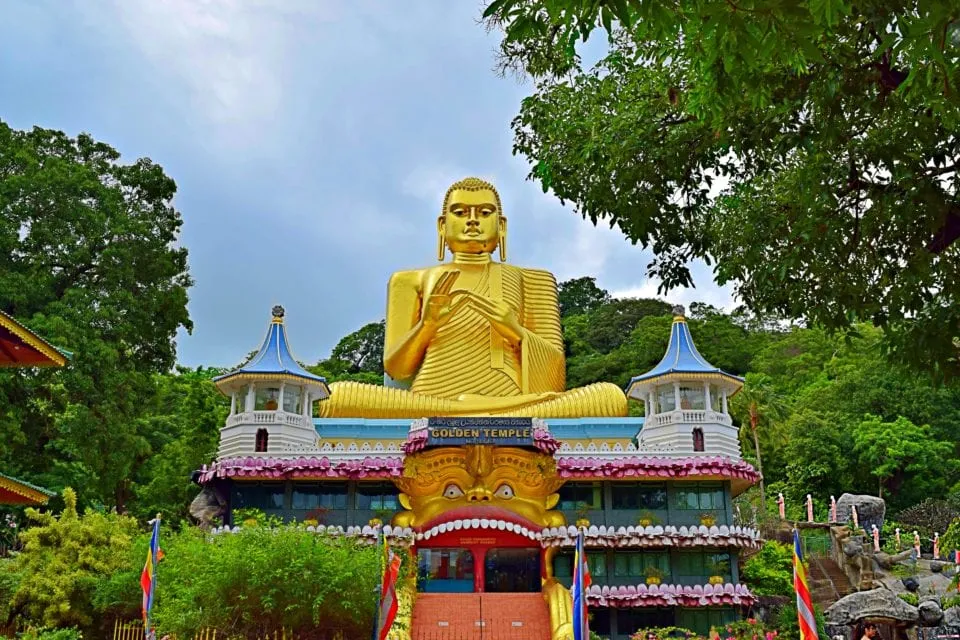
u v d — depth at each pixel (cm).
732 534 3584
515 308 4612
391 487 3772
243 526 3225
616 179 1812
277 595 2658
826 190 1520
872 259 1639
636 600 3506
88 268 3750
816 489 6341
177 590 2861
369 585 2717
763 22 991
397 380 4541
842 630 3450
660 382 4006
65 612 3178
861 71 1424
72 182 3706
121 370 3653
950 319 1489
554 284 4803
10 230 3578
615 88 1906
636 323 8562
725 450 3872
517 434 3622
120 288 3712
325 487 3750
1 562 3394
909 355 1538
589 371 7550
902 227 1553
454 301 4478
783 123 1551
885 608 3409
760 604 3928
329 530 3569
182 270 4044
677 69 1750
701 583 3606
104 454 3622
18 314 3562
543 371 4388
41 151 3972
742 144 1573
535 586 3672
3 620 3180
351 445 3981
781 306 1783
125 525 3644
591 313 9344
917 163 1488
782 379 7969
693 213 1862
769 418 6141
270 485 3738
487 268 4709
